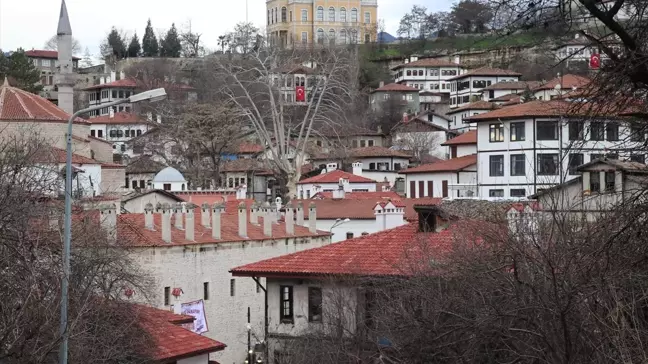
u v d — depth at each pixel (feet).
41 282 101.65
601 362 65.82
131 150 526.98
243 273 153.48
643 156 67.97
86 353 108.58
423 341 98.58
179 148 478.18
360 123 596.29
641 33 60.03
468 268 101.19
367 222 317.22
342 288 140.87
